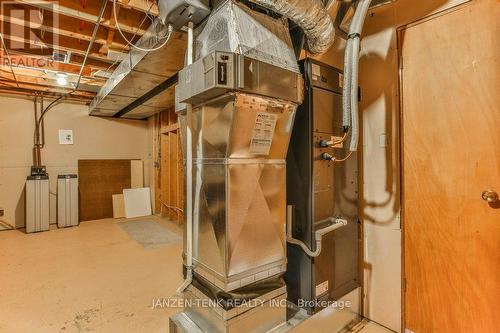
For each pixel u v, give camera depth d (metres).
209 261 1.52
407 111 1.84
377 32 1.98
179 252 3.62
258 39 1.42
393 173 1.91
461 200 1.62
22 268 3.07
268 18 1.53
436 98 1.71
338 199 1.91
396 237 1.90
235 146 1.38
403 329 1.87
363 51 2.06
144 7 2.14
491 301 1.52
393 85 1.90
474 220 1.57
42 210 4.69
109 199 5.72
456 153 1.63
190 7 1.48
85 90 4.82
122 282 2.73
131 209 5.81
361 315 2.08
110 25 2.43
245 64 1.27
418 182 1.79
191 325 1.61
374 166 2.01
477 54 1.55
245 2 1.48
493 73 1.49
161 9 1.62
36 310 2.22
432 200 1.74
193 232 1.66
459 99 1.62
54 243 4.00
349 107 1.67
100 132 5.69
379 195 1.98
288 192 1.85
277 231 1.59
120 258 3.40
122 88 3.55
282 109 1.48
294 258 1.83
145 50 2.27
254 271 1.49
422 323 1.79
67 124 5.33
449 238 1.67
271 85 1.38
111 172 5.78
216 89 1.26
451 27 1.64
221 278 1.42
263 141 1.47
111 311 2.21
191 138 1.61
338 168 1.92
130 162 6.02
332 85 1.88
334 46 2.07
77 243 4.00
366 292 2.06
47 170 5.13
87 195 5.48
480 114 1.54
